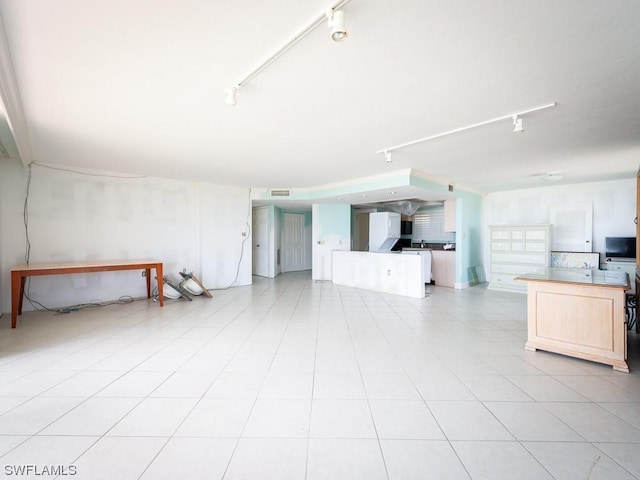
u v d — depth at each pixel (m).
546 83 2.20
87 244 5.00
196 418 1.92
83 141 3.58
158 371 2.58
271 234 8.18
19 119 2.84
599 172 5.14
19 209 4.43
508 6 1.46
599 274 3.44
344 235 7.80
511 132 3.20
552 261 6.21
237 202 6.82
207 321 4.11
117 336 3.48
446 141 3.51
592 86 2.24
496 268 6.62
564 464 1.54
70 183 4.83
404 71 2.06
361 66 2.00
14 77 2.13
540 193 6.75
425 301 5.43
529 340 3.11
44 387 2.30
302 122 2.97
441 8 1.47
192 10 1.51
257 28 1.65
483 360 2.85
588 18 1.53
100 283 5.17
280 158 4.36
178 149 3.91
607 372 2.61
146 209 5.61
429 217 8.55
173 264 5.95
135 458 1.57
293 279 8.00
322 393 2.23
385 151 3.91
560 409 2.04
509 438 1.75
